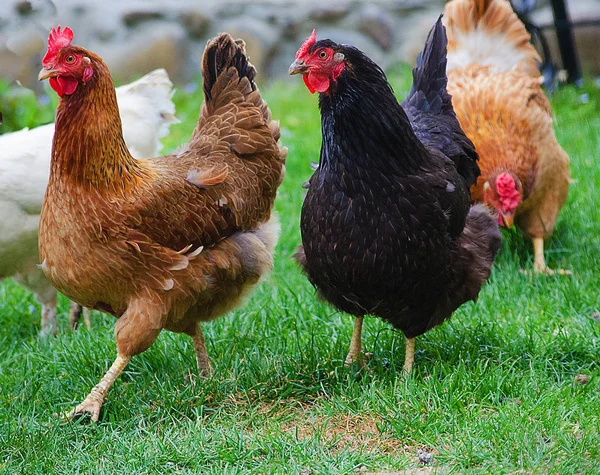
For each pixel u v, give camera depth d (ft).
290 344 23.50
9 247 25.48
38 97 40.06
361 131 19.20
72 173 19.40
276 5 60.90
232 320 25.34
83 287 20.11
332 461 17.29
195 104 53.26
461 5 32.73
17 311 29.63
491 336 23.16
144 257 19.80
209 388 20.90
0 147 25.79
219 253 21.20
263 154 23.21
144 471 17.24
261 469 17.17
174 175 20.85
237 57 23.81
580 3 59.00
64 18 57.16
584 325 23.68
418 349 23.15
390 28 61.41
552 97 47.60
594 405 19.16
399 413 18.93
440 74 24.82
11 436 18.79
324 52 19.15
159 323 20.24
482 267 21.38
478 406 19.22
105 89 19.63
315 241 20.20
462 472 16.57
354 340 22.40
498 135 29.63
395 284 19.94
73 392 21.77
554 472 16.26
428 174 20.03
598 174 37.65
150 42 58.44
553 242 32.19
